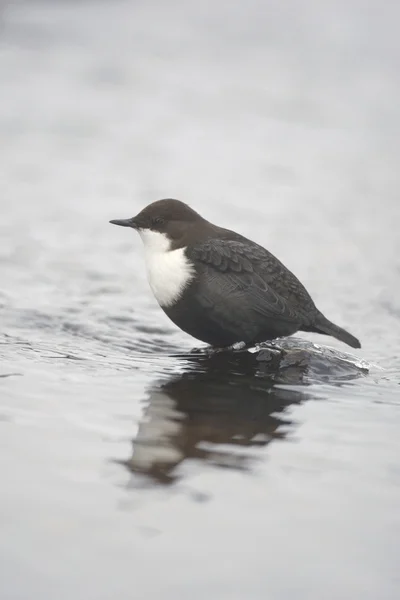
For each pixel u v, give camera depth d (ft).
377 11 135.95
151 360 34.96
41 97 90.68
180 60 109.19
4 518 19.89
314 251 54.85
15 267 47.91
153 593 17.52
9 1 121.29
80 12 123.54
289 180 72.02
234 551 19.20
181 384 31.71
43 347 35.32
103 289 45.24
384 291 47.67
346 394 31.55
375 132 87.97
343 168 76.18
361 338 40.29
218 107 93.20
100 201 63.87
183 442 25.55
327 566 18.83
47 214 59.88
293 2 138.31
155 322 40.45
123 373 32.63
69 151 76.23
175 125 86.33
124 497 21.35
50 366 32.60
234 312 34.76
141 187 67.97
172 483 22.40
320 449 25.59
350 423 28.14
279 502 21.67
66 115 86.12
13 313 39.63
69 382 30.73
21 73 97.71
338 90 101.86
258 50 115.96
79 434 25.41
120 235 56.49
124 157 75.77
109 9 126.93
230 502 21.48
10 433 25.03
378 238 58.29
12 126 81.51
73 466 22.98
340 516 21.09
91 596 17.28
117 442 24.99
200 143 81.41
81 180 68.80
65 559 18.44
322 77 106.32
